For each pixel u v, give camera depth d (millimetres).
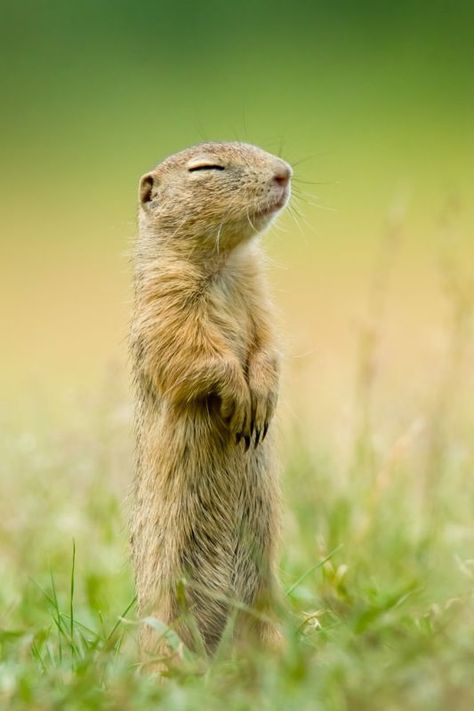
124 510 13398
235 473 10930
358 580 12242
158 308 10969
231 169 11297
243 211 11234
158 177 11578
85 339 25438
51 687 8906
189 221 11305
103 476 14719
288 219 22703
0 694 8781
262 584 11055
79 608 12469
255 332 11375
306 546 13484
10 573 14102
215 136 38406
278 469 11336
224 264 11336
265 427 10867
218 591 10867
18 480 14867
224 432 10867
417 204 33500
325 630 9891
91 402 15422
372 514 13102
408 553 13242
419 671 7926
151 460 10930
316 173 35906
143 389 11031
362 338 15234
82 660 9406
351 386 17156
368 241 31078
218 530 10930
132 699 8297
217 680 8656
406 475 14469
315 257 29938
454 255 19375
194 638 10508
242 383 10656
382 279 17141
